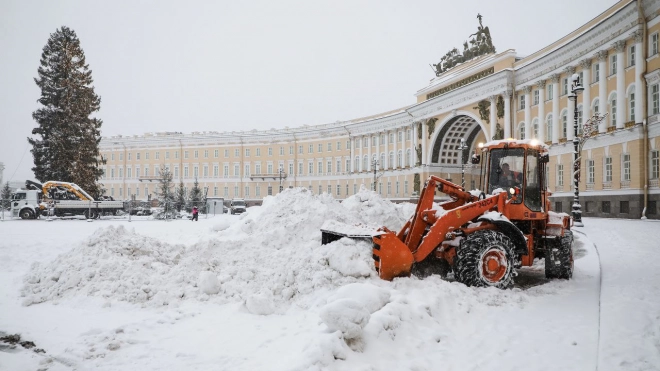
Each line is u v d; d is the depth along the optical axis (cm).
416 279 707
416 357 449
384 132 6725
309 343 441
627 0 3012
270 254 824
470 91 4800
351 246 730
